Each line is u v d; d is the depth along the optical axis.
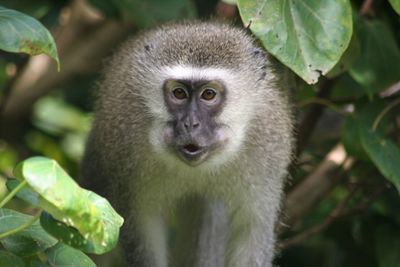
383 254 12.90
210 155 10.89
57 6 13.78
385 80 11.10
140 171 11.16
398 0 9.21
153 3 12.62
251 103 11.03
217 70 10.83
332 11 8.77
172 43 11.16
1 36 7.71
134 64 11.37
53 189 6.61
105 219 7.05
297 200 12.93
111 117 11.27
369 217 13.36
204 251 12.33
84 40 15.59
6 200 6.89
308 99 12.60
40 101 17.12
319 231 12.98
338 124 14.50
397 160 10.80
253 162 11.09
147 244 11.44
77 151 16.88
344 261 13.91
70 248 7.46
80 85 16.20
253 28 8.72
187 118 10.66
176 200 11.83
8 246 7.33
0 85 16.75
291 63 8.71
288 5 8.77
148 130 10.99
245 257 11.37
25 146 15.99
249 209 11.30
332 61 8.73
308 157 14.17
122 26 15.34
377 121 11.10
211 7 13.77
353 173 13.17
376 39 11.12
